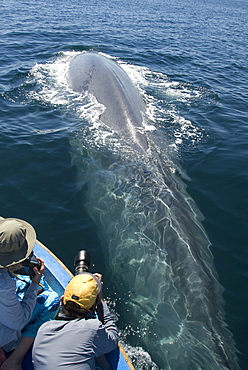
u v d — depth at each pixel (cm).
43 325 379
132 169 796
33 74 1323
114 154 850
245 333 500
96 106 1033
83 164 827
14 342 403
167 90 1328
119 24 2583
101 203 718
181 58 1808
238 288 570
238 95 1354
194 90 1359
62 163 828
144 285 548
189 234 630
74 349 359
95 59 1262
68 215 688
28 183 762
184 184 796
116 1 4162
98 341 376
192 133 1012
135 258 593
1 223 376
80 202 721
